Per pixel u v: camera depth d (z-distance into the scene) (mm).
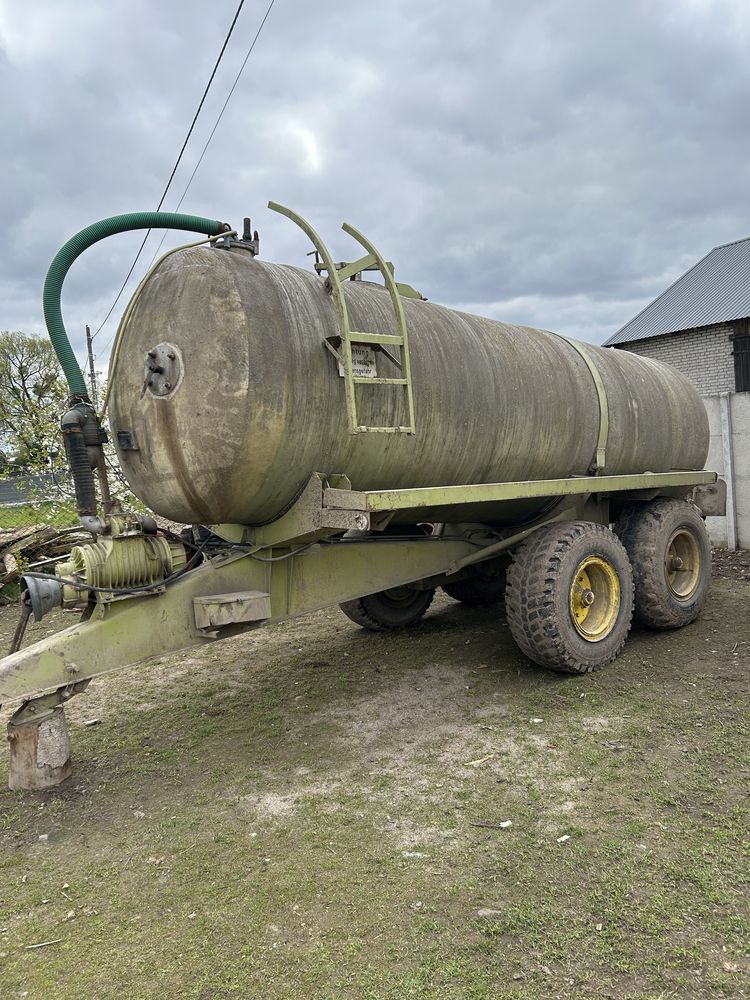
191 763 3908
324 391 3762
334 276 3713
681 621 5672
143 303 3750
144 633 3680
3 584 8383
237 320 3523
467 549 5203
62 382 11734
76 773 3820
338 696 4820
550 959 2295
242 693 5012
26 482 11656
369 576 4594
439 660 5422
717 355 20312
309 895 2686
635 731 3934
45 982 2314
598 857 2818
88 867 2965
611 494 5758
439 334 4480
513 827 3072
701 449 6621
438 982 2223
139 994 2240
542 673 4926
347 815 3254
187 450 3586
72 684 3555
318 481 3818
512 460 4898
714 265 23062
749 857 2770
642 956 2285
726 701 4273
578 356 5625
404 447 4191
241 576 3988
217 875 2855
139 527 3818
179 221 4156
